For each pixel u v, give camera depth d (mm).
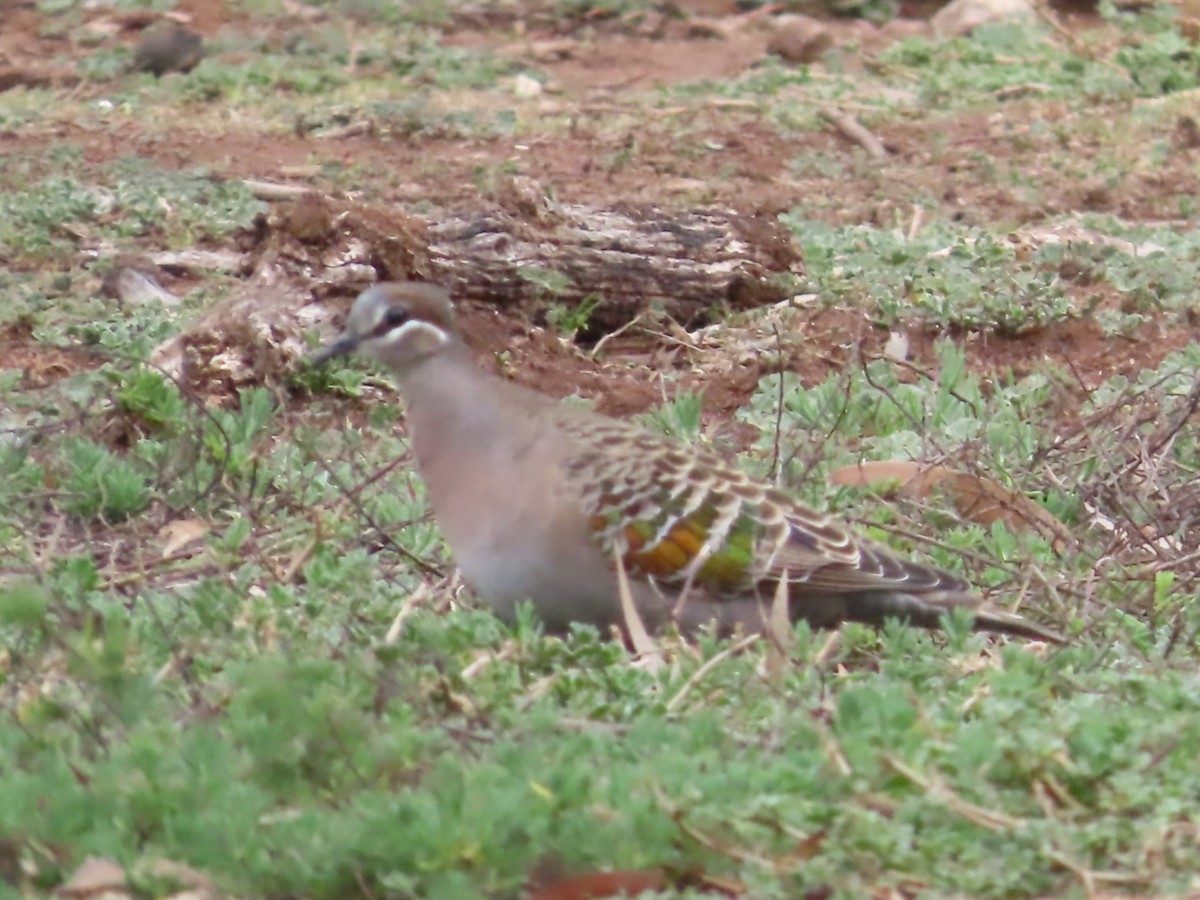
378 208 15734
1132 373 16359
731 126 23609
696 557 9930
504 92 25266
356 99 24203
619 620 10070
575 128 23281
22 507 12391
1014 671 9172
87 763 8203
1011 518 12719
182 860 7566
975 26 28219
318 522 11453
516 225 16359
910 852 7684
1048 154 22875
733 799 7863
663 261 16750
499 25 27953
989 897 7598
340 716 8148
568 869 7551
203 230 18516
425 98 24281
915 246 18391
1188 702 9234
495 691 8977
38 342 15977
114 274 17219
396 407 14867
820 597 10203
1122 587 11688
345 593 10586
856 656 10414
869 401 14648
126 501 12430
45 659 9164
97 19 26797
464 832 7398
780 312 16750
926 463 13117
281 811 7910
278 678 8312
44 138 22000
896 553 10812
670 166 22141
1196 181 22109
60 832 7676
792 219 19844
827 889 7598
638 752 8375
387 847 7430
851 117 23703
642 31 27859
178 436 13383
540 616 10102
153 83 24594
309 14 27484
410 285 10180
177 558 11641
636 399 15523
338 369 15062
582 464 9852
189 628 9914
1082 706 8945
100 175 20312
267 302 15156
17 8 27031
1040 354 16844
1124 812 8078
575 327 16531
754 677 9312
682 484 9977
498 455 9914
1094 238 19297
